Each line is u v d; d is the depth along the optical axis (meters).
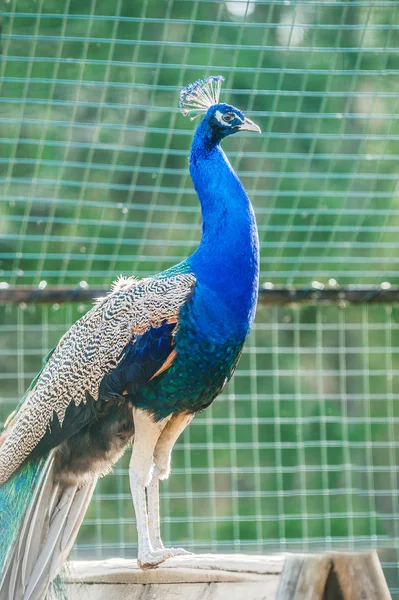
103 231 12.53
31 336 13.59
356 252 12.16
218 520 12.44
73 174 12.75
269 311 14.27
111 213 12.55
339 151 12.37
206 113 8.09
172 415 7.75
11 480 7.54
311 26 10.99
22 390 11.77
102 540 13.29
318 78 12.30
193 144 8.08
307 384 14.90
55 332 13.66
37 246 12.48
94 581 7.14
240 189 7.82
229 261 7.57
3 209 12.65
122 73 12.63
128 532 13.39
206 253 7.65
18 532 7.28
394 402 15.19
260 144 12.34
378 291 10.77
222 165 7.89
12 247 12.43
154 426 7.54
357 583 5.44
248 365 14.34
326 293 10.77
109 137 12.76
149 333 7.47
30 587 7.06
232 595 6.50
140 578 6.95
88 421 7.56
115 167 11.52
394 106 12.05
